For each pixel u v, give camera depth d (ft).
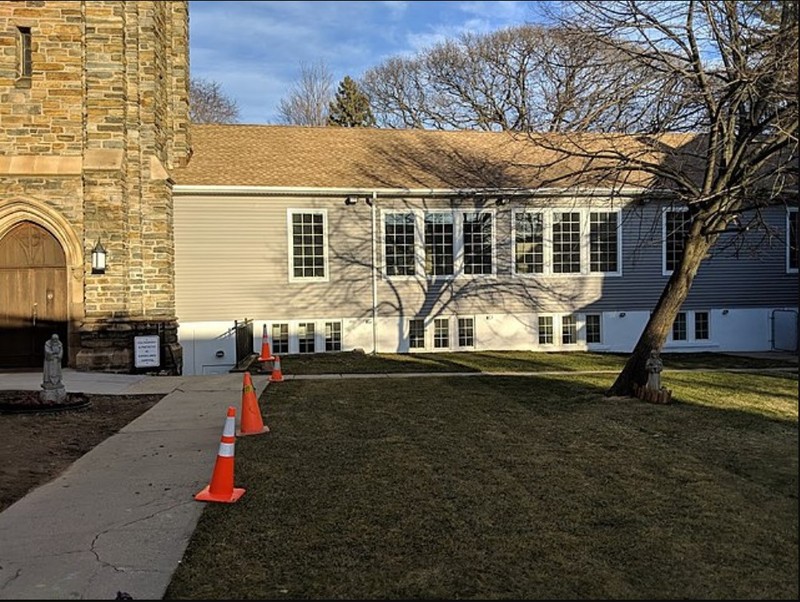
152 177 48.26
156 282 48.52
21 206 42.96
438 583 12.17
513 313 59.11
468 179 58.54
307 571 12.83
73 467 20.92
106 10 44.16
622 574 12.34
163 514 16.31
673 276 31.40
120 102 44.45
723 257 61.46
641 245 52.26
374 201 56.44
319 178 56.39
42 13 43.32
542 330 59.62
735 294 61.77
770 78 25.03
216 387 37.14
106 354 43.45
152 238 48.39
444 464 20.22
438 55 111.24
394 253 57.41
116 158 43.96
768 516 15.15
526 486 17.88
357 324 56.75
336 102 151.64
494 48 92.63
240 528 15.21
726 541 13.75
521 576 12.38
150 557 13.71
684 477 18.35
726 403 30.09
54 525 15.69
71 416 29.04
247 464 20.52
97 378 40.19
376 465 20.24
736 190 27.81
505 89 94.53
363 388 36.01
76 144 43.75
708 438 22.90
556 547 13.69
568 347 59.67
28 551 14.14
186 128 56.49
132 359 44.39
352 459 20.99
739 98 26.53
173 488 18.51
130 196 46.47
